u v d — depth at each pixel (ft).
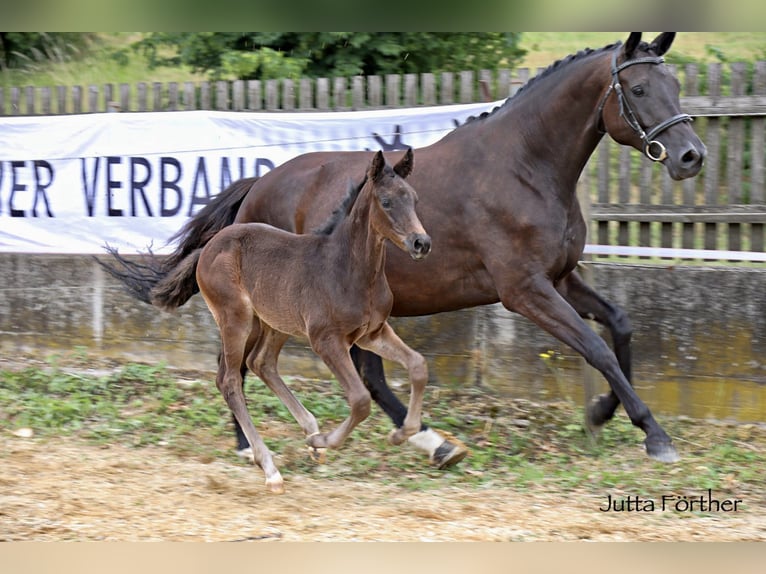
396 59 49.06
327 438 27.25
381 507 26.04
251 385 38.81
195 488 27.63
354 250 26.71
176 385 39.29
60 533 23.31
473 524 24.61
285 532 23.81
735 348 35.19
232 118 41.34
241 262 29.01
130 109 43.55
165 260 33.65
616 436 34.04
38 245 43.80
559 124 29.78
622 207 37.09
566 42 61.46
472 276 30.94
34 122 43.57
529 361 37.83
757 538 23.94
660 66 28.76
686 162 28.09
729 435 34.06
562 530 24.21
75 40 63.36
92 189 43.09
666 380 36.09
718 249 36.11
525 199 29.76
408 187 25.84
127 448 32.19
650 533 24.11
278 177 33.55
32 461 29.68
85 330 43.50
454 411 36.68
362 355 31.60
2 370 41.19
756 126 35.42
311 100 41.29
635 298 36.27
